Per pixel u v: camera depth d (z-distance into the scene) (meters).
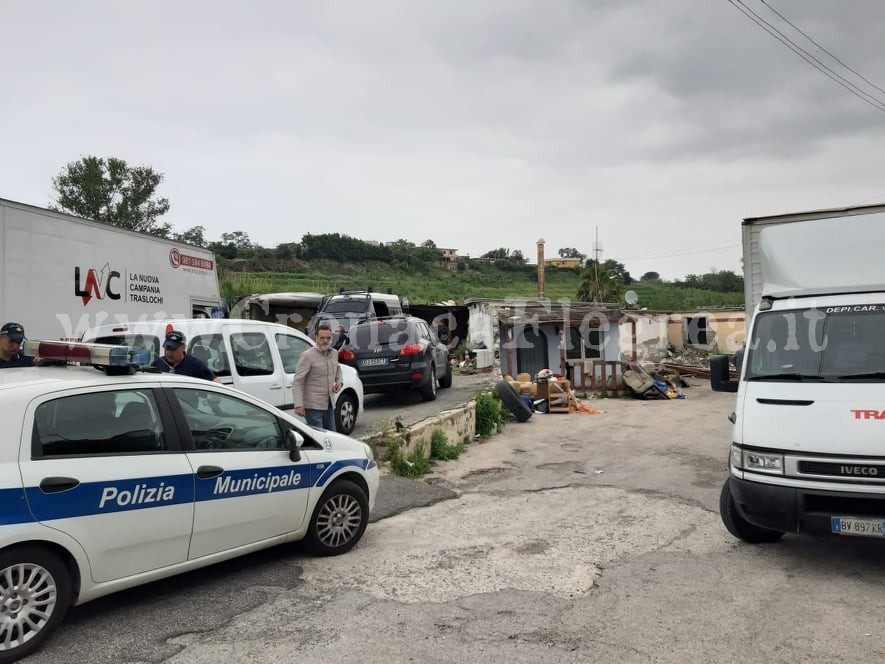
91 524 4.04
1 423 3.85
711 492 8.18
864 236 6.45
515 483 8.84
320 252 69.50
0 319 8.59
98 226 10.52
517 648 3.96
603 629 4.21
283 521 5.26
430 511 7.32
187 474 4.56
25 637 3.78
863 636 4.07
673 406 18.27
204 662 3.78
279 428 5.39
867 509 4.90
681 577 5.16
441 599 4.73
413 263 76.19
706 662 3.76
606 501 7.79
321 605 4.61
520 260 87.69
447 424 10.96
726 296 60.19
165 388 4.72
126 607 4.55
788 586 4.94
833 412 5.22
